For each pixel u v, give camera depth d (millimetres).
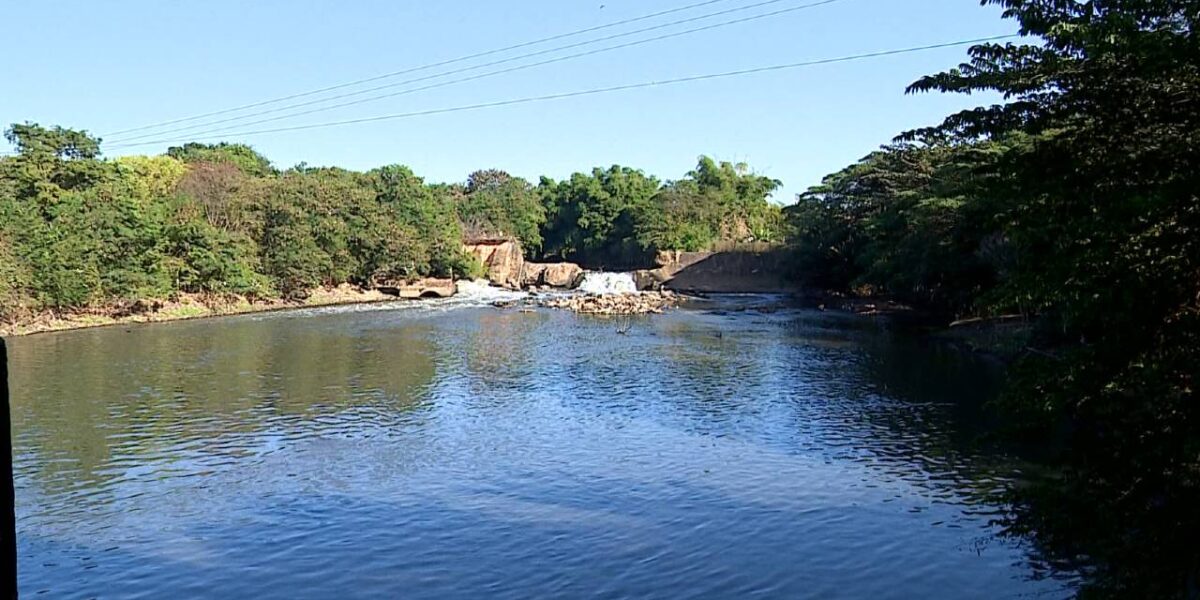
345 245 87000
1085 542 10461
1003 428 11836
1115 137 10578
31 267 56812
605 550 17250
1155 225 9461
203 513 20016
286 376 38656
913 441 25453
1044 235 10734
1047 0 11000
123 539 18406
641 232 117500
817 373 38500
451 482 22266
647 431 27594
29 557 17422
